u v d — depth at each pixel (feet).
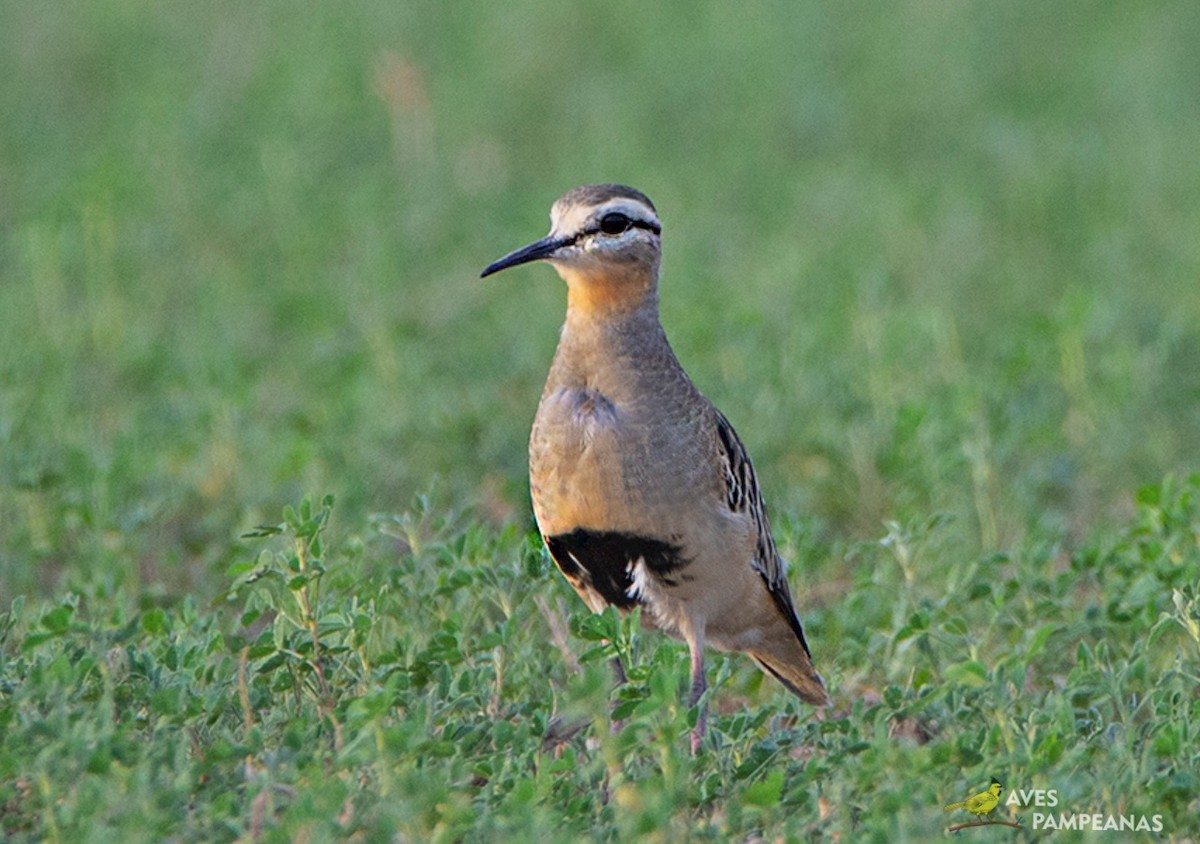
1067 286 81.35
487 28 116.98
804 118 105.70
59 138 98.02
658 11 122.21
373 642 43.65
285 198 87.56
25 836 33.47
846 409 62.13
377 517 46.62
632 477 42.19
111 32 114.83
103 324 72.64
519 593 43.98
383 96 98.53
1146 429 62.95
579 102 107.34
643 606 43.86
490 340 73.46
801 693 45.21
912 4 124.98
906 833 32.55
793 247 80.74
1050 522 54.95
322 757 35.81
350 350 69.21
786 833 34.19
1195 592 41.98
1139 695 42.39
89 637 38.93
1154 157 97.09
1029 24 125.08
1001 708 37.37
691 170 96.37
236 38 111.55
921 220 87.56
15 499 54.39
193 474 59.26
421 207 88.02
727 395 63.52
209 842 33.27
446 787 33.81
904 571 48.26
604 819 35.17
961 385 62.28
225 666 39.29
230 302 77.66
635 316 43.01
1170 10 128.67
